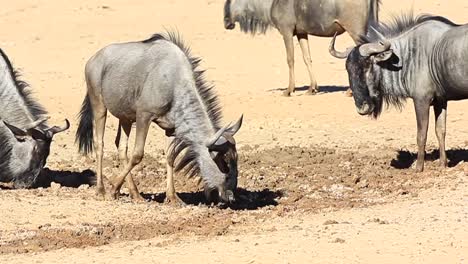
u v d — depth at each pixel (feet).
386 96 147.02
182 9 327.47
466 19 288.51
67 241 113.39
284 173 151.23
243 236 112.98
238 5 219.00
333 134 175.32
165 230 118.01
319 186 142.51
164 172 154.30
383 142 168.25
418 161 146.51
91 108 136.56
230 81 231.09
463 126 176.24
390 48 143.95
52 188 141.28
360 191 138.92
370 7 197.88
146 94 129.08
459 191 131.75
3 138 140.97
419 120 145.18
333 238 108.99
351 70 145.69
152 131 182.39
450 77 140.26
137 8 331.57
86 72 135.44
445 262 99.40
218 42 282.15
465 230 110.42
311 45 272.10
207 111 128.47
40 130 139.85
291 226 117.29
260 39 284.00
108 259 104.37
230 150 126.21
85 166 158.30
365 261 100.42
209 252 105.60
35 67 256.32
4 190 139.74
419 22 145.28
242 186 144.15
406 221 116.16
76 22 315.58
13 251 109.81
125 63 130.82
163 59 129.18
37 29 308.81
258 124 183.93
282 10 205.36
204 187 129.70
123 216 124.98
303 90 215.31
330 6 198.59
